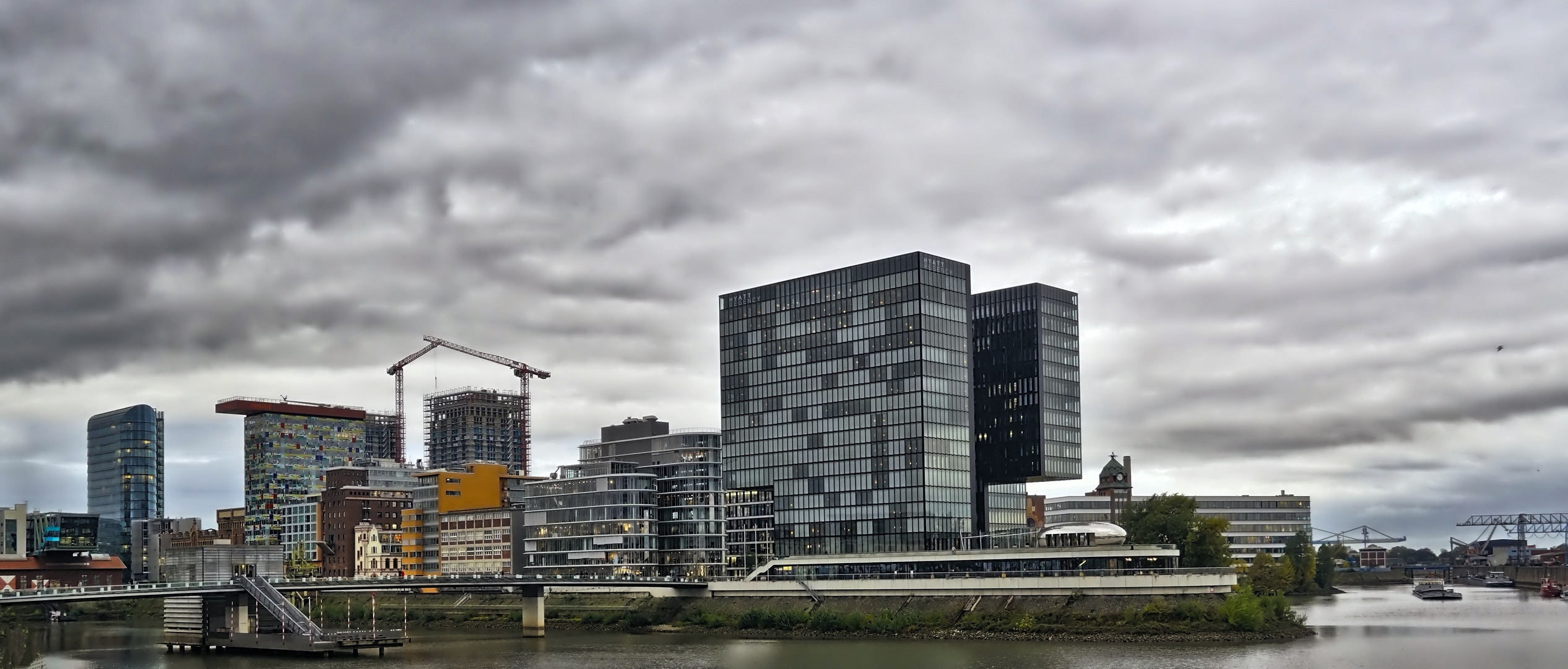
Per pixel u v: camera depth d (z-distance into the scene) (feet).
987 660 617.21
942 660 624.18
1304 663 581.12
